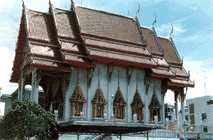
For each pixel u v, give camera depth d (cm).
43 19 4666
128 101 4772
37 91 3978
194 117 8369
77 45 4497
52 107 4444
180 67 5894
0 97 7406
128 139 4472
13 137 2902
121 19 5400
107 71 4656
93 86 4481
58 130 3616
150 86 5150
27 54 4453
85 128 3469
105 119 4228
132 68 4878
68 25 4700
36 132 2998
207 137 5444
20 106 2995
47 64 3988
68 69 4112
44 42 4319
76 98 4234
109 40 4828
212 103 7856
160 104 5169
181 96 5728
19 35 4903
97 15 5094
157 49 5588
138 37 5309
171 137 4828
